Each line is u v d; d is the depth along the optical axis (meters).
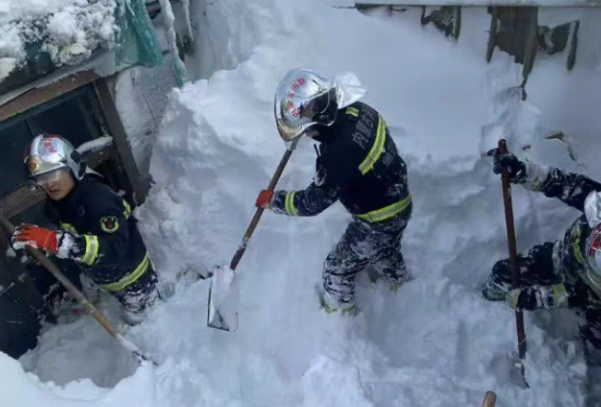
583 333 3.00
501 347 3.13
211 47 4.10
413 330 3.23
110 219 2.81
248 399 2.88
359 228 2.84
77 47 2.92
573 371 2.98
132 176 3.78
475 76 3.61
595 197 2.52
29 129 3.25
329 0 3.80
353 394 2.71
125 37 3.32
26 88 2.93
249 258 3.44
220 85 3.74
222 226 3.55
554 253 2.98
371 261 3.05
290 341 3.13
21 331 3.35
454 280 3.38
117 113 3.58
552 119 3.56
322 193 2.63
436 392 2.89
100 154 3.58
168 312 3.35
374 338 3.23
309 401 2.75
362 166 2.57
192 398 2.84
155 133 3.88
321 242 3.35
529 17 3.45
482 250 3.38
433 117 3.53
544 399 2.89
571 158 3.51
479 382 2.98
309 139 3.46
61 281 3.01
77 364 3.31
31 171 2.66
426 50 3.69
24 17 2.72
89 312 3.35
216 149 3.54
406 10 3.73
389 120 3.52
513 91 3.61
